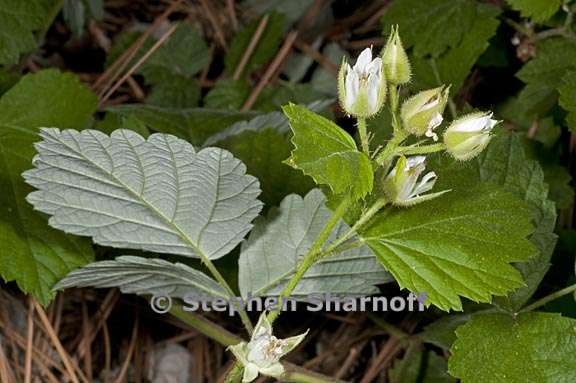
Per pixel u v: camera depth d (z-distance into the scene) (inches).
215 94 26.5
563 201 23.2
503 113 26.0
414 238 14.7
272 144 19.7
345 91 13.8
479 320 15.9
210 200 15.2
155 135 14.4
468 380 15.4
